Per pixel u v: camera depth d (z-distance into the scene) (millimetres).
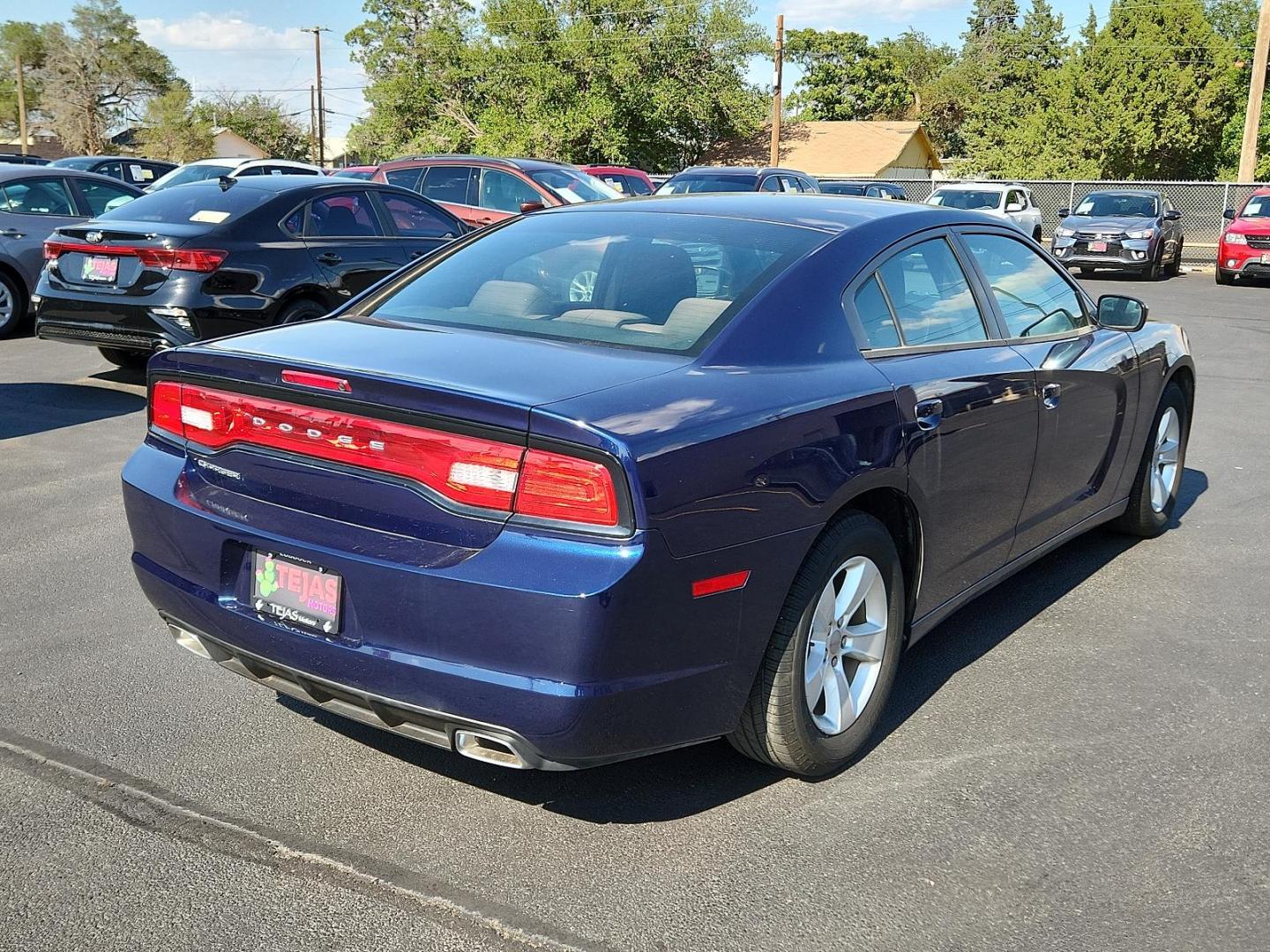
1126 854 2854
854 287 3393
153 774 3164
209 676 3822
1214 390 9805
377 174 15195
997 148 53281
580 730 2531
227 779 3148
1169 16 43656
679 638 2637
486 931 2514
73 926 2500
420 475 2646
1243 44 47812
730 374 2928
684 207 3840
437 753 3338
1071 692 3807
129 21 95000
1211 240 29125
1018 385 3840
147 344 7836
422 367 2797
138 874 2689
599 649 2482
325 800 3053
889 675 3371
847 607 3168
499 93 47375
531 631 2486
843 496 3012
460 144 50281
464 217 14508
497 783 3168
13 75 93938
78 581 4668
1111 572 5035
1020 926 2562
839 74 75562
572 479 2500
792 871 2762
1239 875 2770
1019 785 3193
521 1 45594
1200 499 6277
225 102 85812
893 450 3197
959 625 4410
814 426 2955
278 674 2918
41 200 11375
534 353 2961
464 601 2529
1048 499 4262
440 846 2844
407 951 2438
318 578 2752
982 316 3936
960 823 2986
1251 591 4816
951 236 3938
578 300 3336
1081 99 45500
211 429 3020
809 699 3051
